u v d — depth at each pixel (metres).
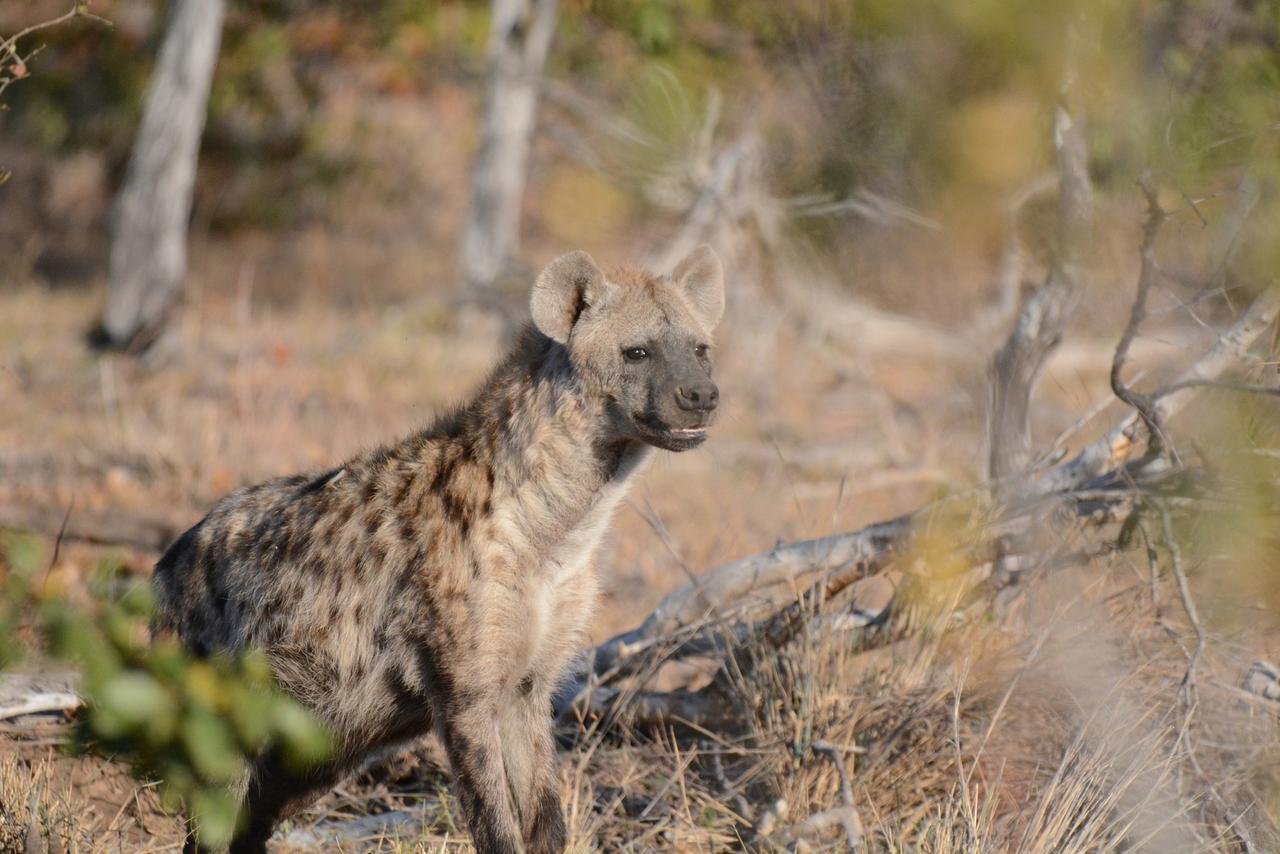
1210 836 8.55
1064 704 9.42
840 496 10.91
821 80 9.91
